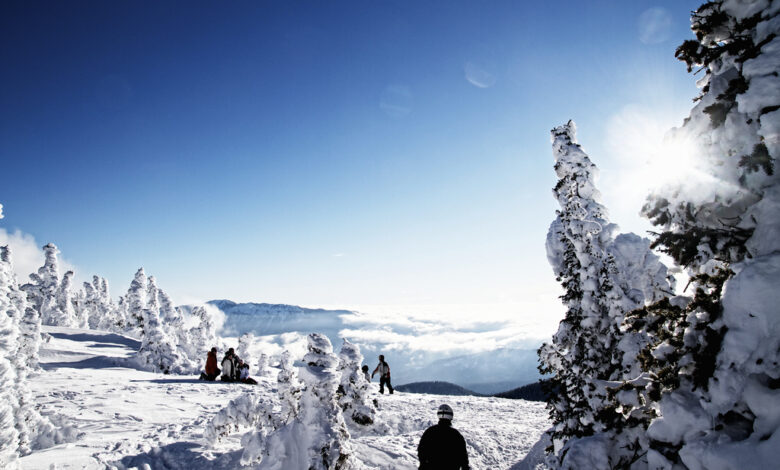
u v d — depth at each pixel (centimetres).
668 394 316
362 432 1174
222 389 1642
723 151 300
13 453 649
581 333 654
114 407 1165
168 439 859
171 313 3509
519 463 883
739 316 270
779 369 248
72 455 729
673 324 356
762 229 284
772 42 269
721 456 253
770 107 262
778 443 233
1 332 749
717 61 325
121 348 2928
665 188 338
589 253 679
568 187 740
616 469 413
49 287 4300
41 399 1197
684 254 335
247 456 717
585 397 590
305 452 649
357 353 1258
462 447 524
